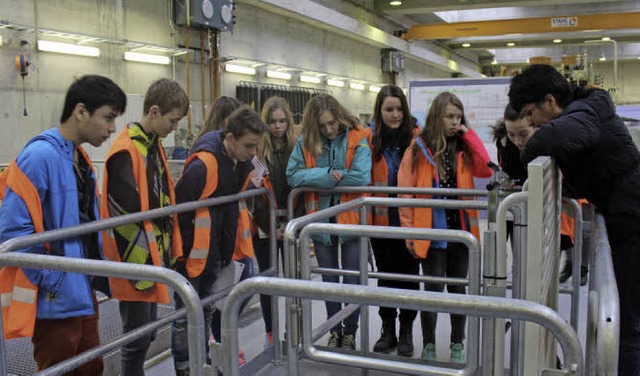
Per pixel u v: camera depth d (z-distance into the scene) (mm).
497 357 1511
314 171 2754
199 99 8078
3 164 5438
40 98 5922
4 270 1739
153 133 2146
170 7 7535
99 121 1848
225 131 2451
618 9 13555
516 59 20797
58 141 1825
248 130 2328
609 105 1852
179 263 2391
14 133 5668
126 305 2092
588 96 1879
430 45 16781
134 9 6988
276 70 9867
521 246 1574
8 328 1719
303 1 9742
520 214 1560
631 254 1881
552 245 1583
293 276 1928
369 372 2365
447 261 2863
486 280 1579
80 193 1955
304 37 10672
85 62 6398
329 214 2094
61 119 1885
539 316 1009
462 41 17469
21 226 1718
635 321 1910
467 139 2719
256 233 2951
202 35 7867
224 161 2418
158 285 2018
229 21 8016
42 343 1880
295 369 1765
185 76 7816
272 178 2986
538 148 1646
